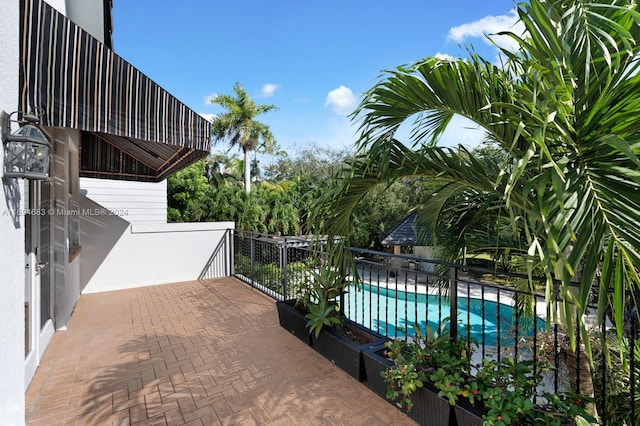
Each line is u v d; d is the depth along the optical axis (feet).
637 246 4.67
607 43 6.31
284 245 20.02
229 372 11.78
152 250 25.11
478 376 8.13
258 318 17.53
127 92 10.36
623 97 5.40
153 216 37.68
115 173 24.27
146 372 11.82
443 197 10.87
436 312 31.96
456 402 7.88
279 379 11.30
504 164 5.95
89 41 9.52
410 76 7.98
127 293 22.62
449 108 8.32
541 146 4.77
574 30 6.28
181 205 61.05
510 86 7.10
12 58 7.59
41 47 8.61
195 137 12.09
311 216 10.93
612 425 8.64
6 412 7.23
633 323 6.99
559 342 11.78
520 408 6.89
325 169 79.56
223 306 19.65
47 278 14.71
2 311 7.03
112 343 14.35
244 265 26.84
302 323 14.29
